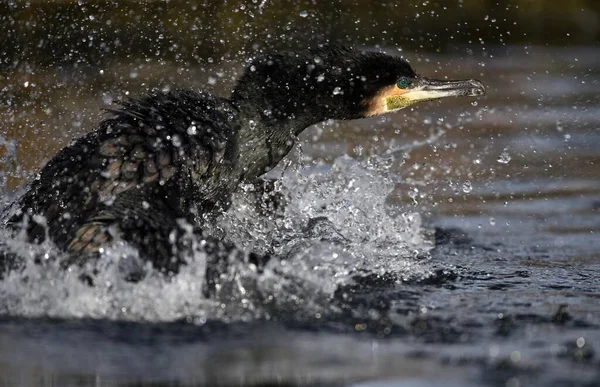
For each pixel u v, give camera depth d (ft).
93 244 67.92
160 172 73.92
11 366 56.65
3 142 104.63
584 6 184.85
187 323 64.69
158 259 67.51
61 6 134.00
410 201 109.09
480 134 135.54
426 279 78.84
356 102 85.35
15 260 69.92
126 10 136.15
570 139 133.28
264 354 59.36
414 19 169.27
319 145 126.21
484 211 106.11
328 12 153.17
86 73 128.67
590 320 67.26
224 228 81.41
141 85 127.34
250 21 137.59
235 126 81.20
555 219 102.68
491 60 169.89
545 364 57.77
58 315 65.57
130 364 57.36
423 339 62.59
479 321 66.80
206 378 55.42
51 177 75.05
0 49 128.67
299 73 83.10
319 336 62.95
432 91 87.71
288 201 85.97
